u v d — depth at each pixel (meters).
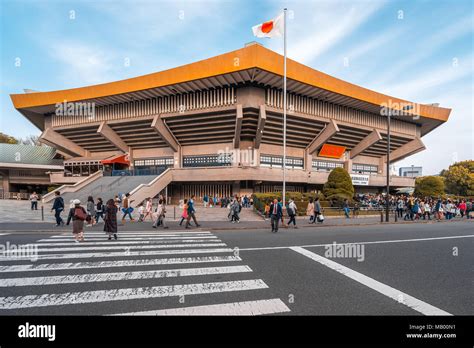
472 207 23.73
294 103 32.34
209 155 34.88
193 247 8.54
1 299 4.29
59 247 8.38
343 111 37.00
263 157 34.25
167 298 4.38
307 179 33.84
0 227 12.88
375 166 46.97
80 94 34.81
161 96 33.41
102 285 4.94
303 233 12.33
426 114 41.59
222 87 30.25
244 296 4.50
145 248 8.30
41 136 39.16
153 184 28.05
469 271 6.29
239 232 12.52
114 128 36.88
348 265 6.64
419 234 12.55
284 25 18.14
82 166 40.16
